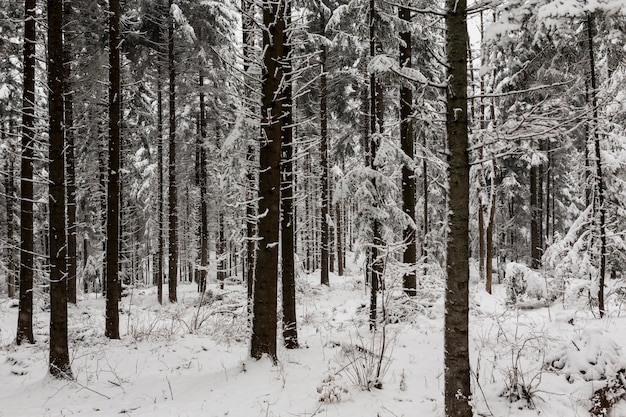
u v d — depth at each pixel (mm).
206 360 9219
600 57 11227
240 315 12891
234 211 16312
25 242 11445
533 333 8414
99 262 25688
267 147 7750
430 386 6441
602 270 11188
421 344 8844
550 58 10250
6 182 21953
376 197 10398
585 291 13562
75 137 17969
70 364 8578
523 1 5145
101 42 13523
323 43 17297
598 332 6738
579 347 6570
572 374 6145
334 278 27797
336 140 22500
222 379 7367
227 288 21938
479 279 21891
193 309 17188
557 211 28906
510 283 15023
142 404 6684
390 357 7801
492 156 4957
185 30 17500
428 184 22516
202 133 21516
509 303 13695
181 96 19891
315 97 19969
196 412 6035
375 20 11203
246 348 10453
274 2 7660
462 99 5000
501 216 26891
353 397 6156
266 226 7781
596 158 11352
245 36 10289
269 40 7875
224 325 12539
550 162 25141
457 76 4984
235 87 10289
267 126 7773
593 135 11219
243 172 8836
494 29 4941
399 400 5984
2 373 8758
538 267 25812
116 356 9562
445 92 5207
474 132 5180
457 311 4969
